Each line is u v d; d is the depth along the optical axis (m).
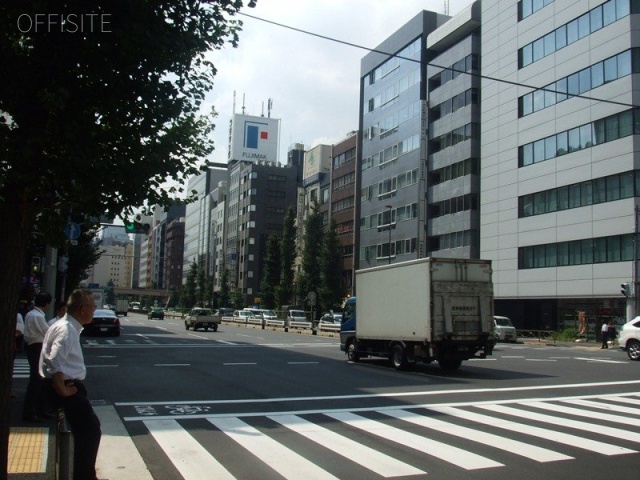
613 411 10.35
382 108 67.19
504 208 47.94
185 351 23.88
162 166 4.99
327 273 61.03
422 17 60.34
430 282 16.53
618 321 38.69
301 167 117.81
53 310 18.81
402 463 6.62
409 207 59.94
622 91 38.28
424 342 16.59
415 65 60.88
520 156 46.72
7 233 4.28
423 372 17.25
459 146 53.72
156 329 45.66
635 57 37.78
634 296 35.06
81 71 4.49
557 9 43.91
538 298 44.16
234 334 40.03
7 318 4.21
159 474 6.16
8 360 4.20
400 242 61.38
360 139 73.31
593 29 40.78
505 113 48.50
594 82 40.50
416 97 60.16
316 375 15.91
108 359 19.81
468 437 8.04
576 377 16.03
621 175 38.19
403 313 17.59
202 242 140.88
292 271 70.44
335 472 6.25
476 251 51.53
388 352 18.45
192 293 116.94
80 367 5.00
